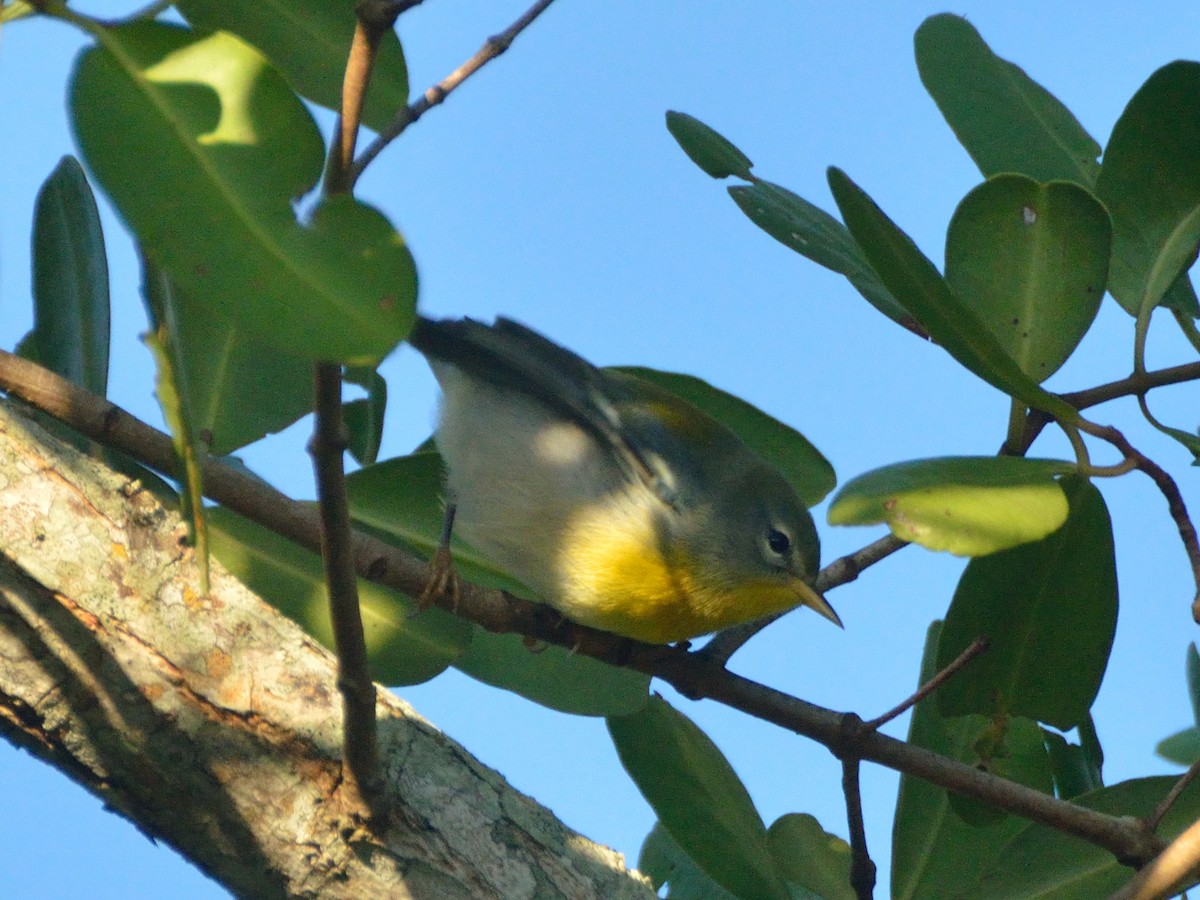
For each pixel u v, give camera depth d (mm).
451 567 7797
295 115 4098
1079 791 7883
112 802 6719
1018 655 7156
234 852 6715
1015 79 8484
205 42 4152
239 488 6656
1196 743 8289
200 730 6617
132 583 6688
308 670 6871
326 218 3967
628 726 7871
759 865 7551
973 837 7586
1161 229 7496
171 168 3957
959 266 7133
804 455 8789
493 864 6980
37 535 6582
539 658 8086
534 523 8383
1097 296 6988
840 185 5922
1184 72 7301
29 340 7480
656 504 8477
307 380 7715
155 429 6586
